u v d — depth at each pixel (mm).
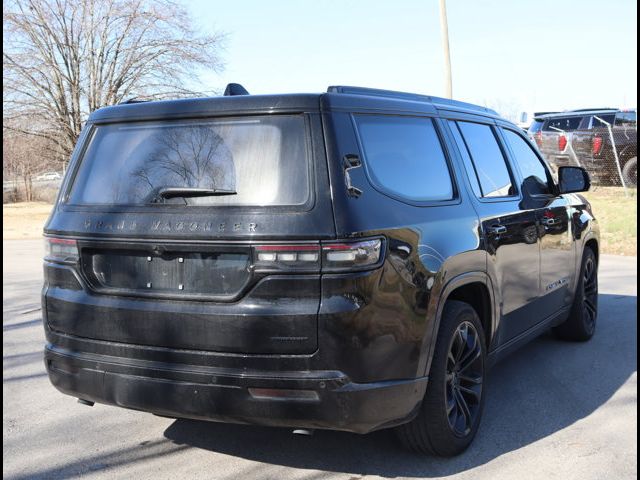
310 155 3318
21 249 15602
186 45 23406
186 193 3441
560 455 3895
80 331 3629
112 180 3719
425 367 3549
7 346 6480
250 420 3256
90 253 3656
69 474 3713
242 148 3439
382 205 3436
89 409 4742
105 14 22906
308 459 3857
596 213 16234
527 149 5602
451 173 4199
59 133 23688
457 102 4742
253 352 3209
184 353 3322
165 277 3436
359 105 3633
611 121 19062
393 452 3938
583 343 6289
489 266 4219
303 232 3168
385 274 3303
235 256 3277
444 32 17781
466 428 3949
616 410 4598
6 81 22578
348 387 3178
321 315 3135
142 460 3881
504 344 4598
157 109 3693
